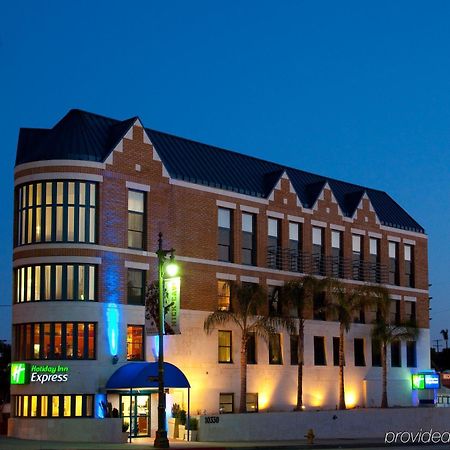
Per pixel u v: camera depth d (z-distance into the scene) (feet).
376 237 226.58
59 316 155.02
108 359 156.87
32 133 173.58
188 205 177.37
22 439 147.64
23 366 155.33
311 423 169.37
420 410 187.21
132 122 168.35
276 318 184.03
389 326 219.61
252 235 192.95
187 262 175.11
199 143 196.13
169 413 163.32
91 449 123.44
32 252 158.10
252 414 160.97
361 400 212.84
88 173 159.22
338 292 199.82
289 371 194.49
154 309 145.48
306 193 214.90
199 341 175.01
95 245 158.30
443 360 482.69
